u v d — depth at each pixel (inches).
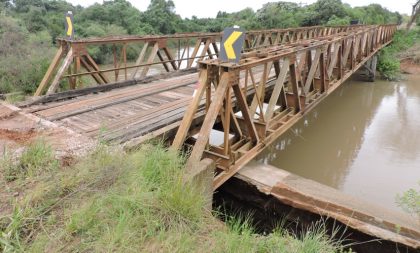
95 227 88.8
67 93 225.6
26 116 169.9
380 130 404.5
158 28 1135.0
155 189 111.9
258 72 350.0
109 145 140.8
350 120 440.8
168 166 123.0
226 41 151.9
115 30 912.9
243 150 185.9
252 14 1430.9
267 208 170.2
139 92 248.1
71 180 106.0
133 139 153.7
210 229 103.6
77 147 132.3
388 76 693.9
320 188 165.5
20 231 85.0
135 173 113.0
